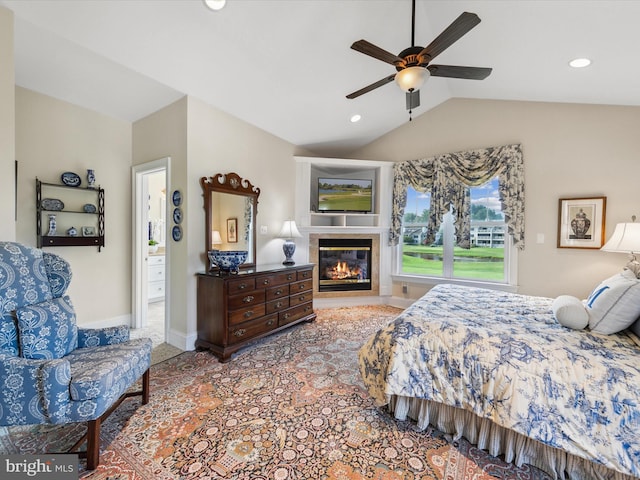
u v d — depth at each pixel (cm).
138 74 257
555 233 346
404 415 183
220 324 277
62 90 282
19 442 164
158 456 155
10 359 144
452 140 417
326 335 339
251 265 364
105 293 340
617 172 315
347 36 266
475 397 155
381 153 488
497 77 316
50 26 202
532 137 359
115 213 345
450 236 430
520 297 257
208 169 314
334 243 471
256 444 164
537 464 147
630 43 211
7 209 191
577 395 133
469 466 150
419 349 173
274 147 411
